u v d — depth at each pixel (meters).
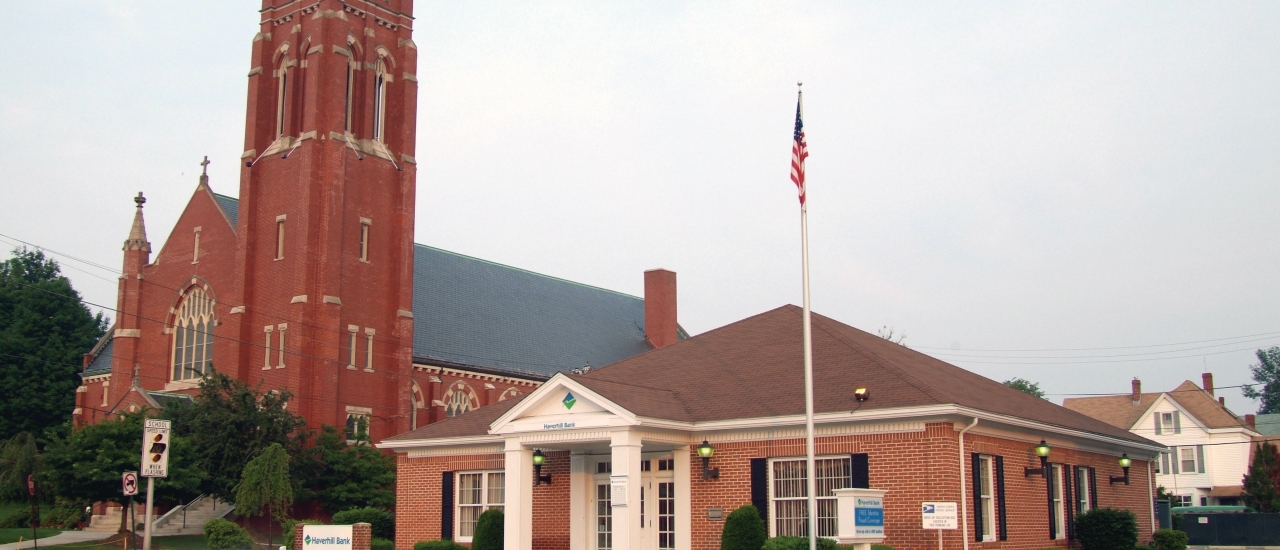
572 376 33.38
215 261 67.38
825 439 32.00
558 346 82.88
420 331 72.25
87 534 55.56
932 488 29.97
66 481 49.12
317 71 64.44
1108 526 36.41
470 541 38.12
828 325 38.94
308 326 61.53
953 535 29.78
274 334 62.97
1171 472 91.56
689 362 39.09
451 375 71.75
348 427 60.06
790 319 40.03
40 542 50.25
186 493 52.69
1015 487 33.84
